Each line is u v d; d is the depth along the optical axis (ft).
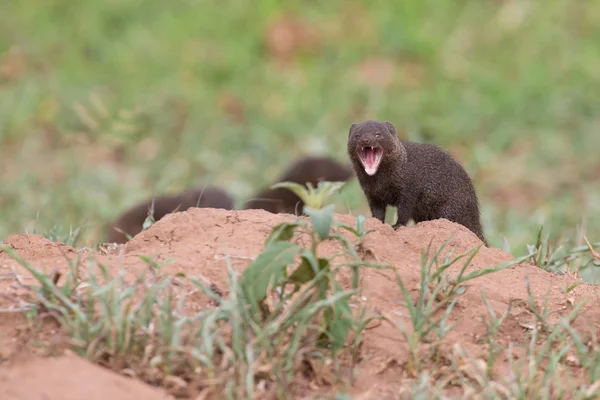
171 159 64.90
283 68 82.69
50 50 83.56
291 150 67.72
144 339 20.85
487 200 59.16
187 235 25.61
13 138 68.54
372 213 34.55
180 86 77.46
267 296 21.84
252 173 62.85
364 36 86.22
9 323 21.59
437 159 33.50
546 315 23.40
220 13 88.69
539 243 30.73
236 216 26.20
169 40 84.69
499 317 23.59
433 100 75.51
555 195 60.80
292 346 20.48
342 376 21.61
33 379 19.70
